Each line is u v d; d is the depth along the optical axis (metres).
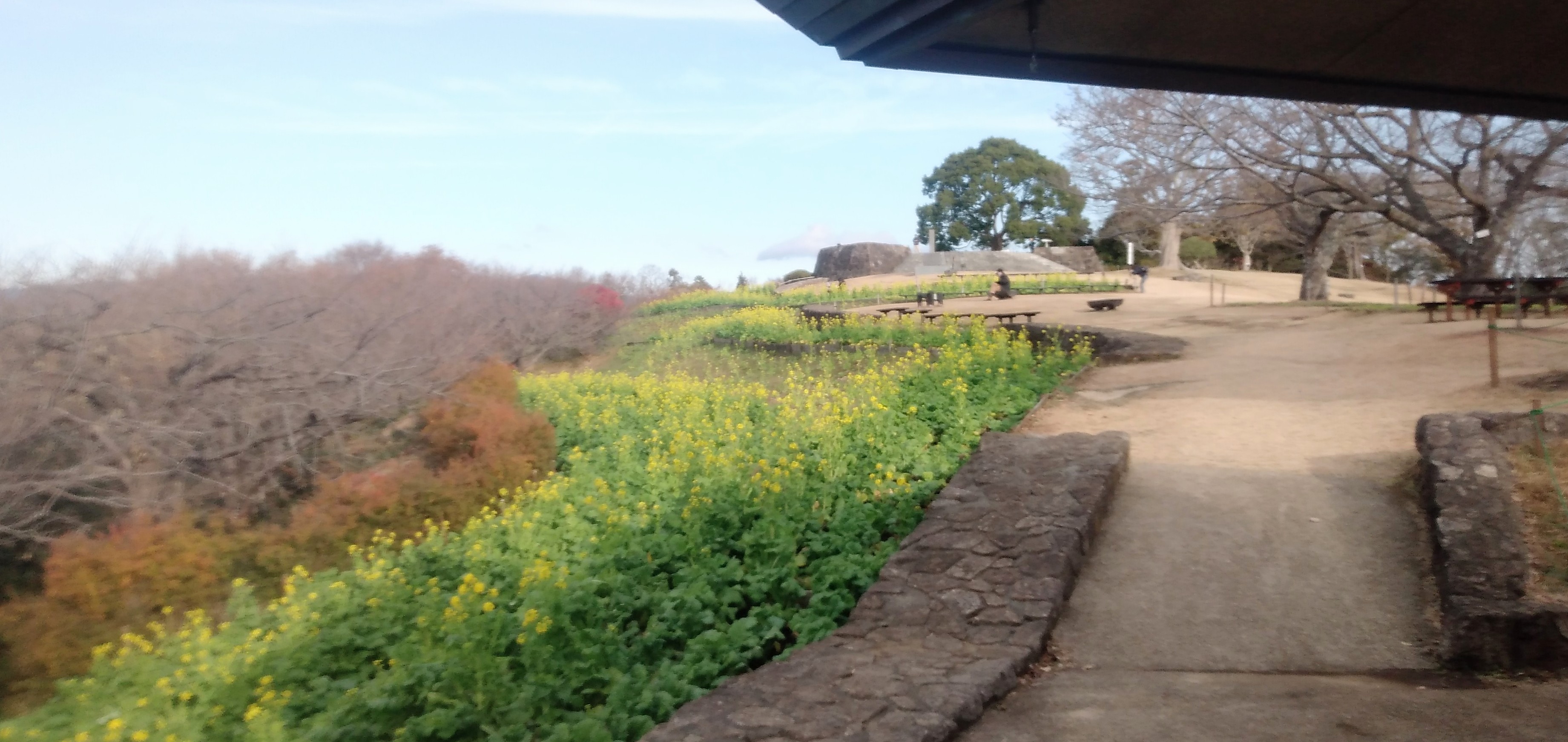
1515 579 5.53
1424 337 14.68
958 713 4.62
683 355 23.41
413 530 9.90
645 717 4.79
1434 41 4.65
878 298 33.81
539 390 17.39
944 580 6.43
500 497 10.87
